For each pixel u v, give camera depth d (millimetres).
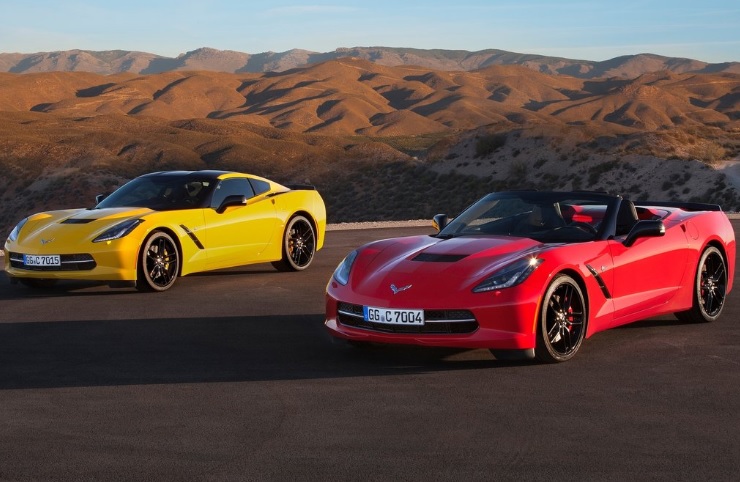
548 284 6320
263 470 4145
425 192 60531
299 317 8547
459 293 6172
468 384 5836
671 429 4762
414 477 4027
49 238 10258
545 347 6301
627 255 7051
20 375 6207
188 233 10703
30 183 87438
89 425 4922
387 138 180375
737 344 7105
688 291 7773
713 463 4191
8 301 9805
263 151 90375
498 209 7527
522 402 5355
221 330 7910
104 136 100438
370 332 6422
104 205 11328
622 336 7449
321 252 14273
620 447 4453
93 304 9508
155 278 10367
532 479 3988
